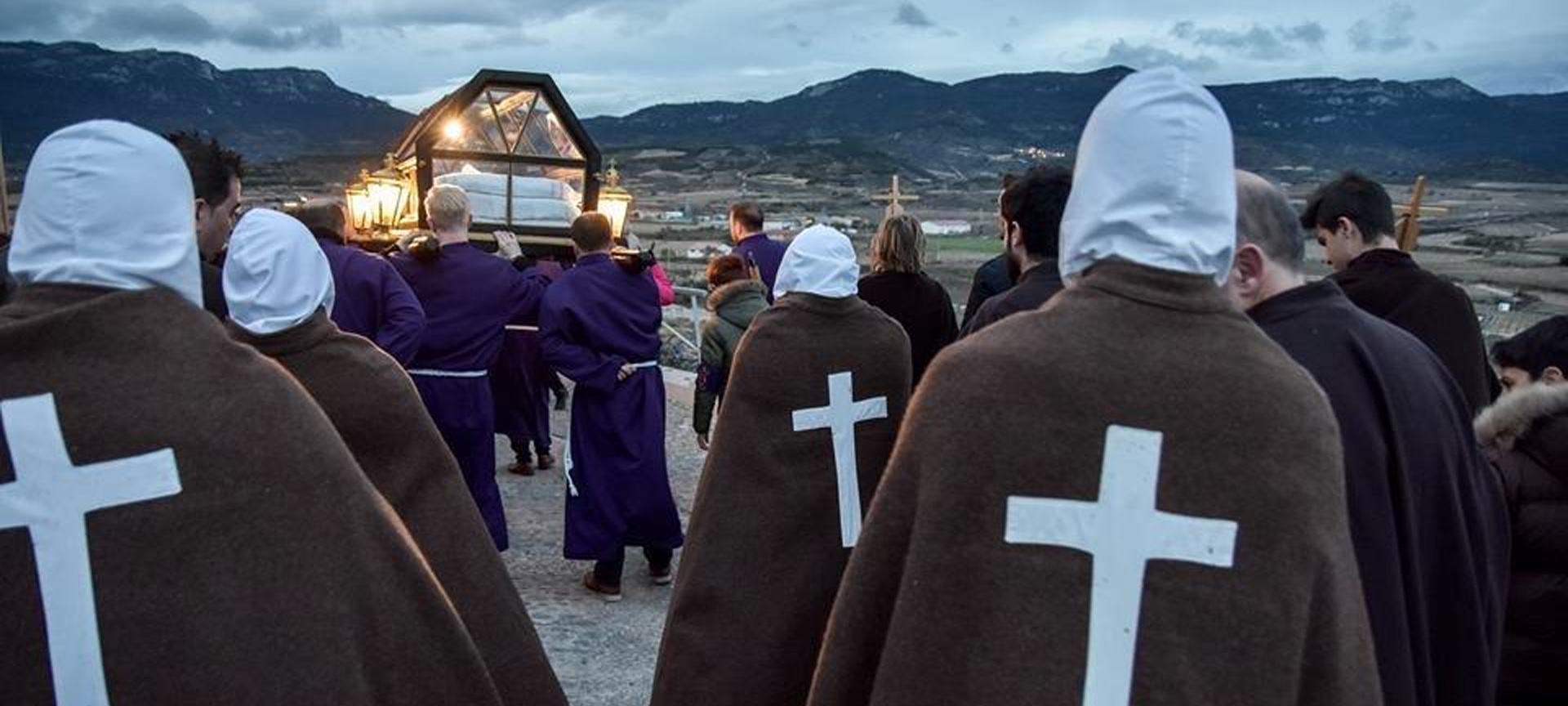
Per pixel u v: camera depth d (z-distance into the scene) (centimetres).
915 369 473
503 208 687
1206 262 171
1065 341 169
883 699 174
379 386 282
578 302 479
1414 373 215
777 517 345
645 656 440
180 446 167
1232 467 161
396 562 191
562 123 700
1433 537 213
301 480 176
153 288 174
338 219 441
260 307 276
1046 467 165
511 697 276
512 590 288
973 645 168
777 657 343
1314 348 213
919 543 173
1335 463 166
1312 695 164
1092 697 162
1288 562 160
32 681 163
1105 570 164
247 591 169
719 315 528
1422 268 327
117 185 173
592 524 492
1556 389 273
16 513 163
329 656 175
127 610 164
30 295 171
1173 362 165
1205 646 161
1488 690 214
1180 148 169
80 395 164
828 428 347
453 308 483
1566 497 270
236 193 336
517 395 701
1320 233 338
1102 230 173
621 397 489
